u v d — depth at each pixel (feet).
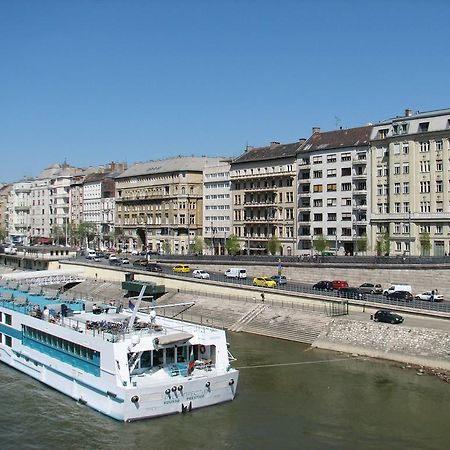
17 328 187.62
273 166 454.40
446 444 129.70
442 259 301.43
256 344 222.89
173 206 539.29
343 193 405.18
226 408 149.07
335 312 237.04
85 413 146.72
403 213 371.35
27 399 158.30
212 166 507.71
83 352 152.97
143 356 145.89
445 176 354.13
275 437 132.67
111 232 622.13
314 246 397.60
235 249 442.50
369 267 301.84
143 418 138.41
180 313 287.89
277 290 266.36
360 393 162.09
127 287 342.03
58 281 283.59
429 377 176.35
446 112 357.41
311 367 188.44
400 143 373.61
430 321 213.25
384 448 127.65
